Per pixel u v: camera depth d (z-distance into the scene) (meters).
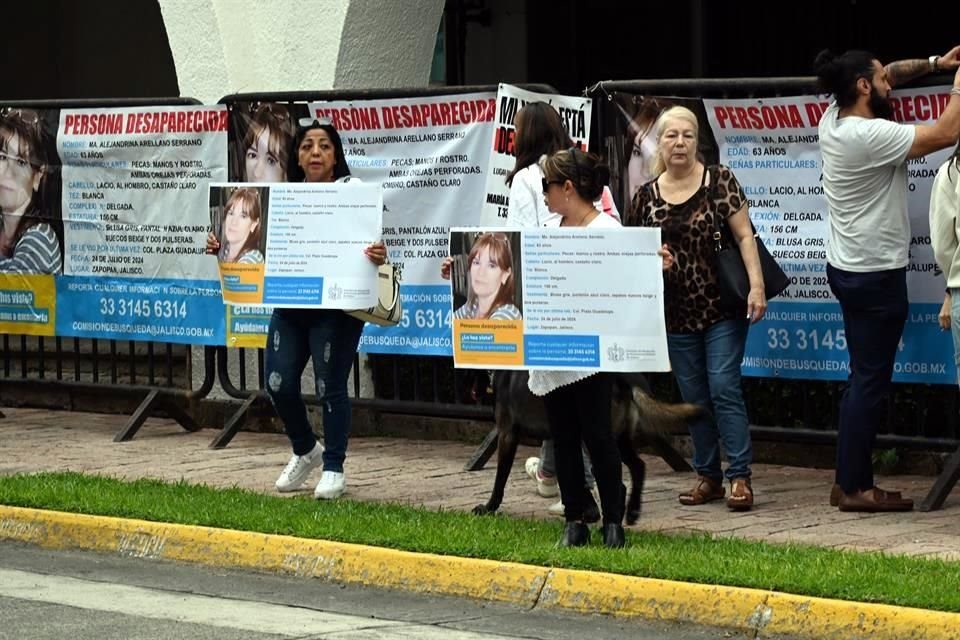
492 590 12.43
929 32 23.58
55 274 20.72
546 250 12.56
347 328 15.63
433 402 18.69
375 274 15.22
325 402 15.63
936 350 15.43
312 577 13.29
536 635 11.41
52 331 20.86
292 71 20.11
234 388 19.95
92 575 13.56
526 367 12.67
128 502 14.96
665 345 12.43
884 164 14.25
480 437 19.30
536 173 14.35
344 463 17.97
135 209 19.95
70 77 29.50
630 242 12.40
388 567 12.95
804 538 13.70
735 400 15.09
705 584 11.63
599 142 16.86
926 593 11.00
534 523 14.01
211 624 11.67
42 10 29.67
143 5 28.97
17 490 15.54
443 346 18.00
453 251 12.85
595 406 12.73
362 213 15.16
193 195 19.48
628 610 11.81
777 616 11.22
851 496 14.86
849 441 14.75
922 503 14.91
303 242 15.27
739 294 14.82
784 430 16.61
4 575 13.55
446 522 13.95
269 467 17.95
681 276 15.05
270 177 18.83
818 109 15.70
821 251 15.88
